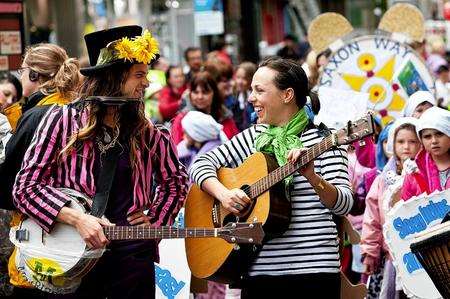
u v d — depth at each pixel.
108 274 6.72
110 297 6.72
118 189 6.69
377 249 8.93
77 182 6.61
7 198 7.45
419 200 7.52
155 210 7.01
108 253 6.70
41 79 8.00
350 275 9.71
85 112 6.63
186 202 7.27
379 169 9.79
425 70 11.80
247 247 6.88
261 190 6.70
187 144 10.71
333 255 6.73
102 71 6.62
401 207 7.52
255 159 6.88
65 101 7.57
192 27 25.94
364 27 39.25
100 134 6.64
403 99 11.84
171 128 11.95
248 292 6.88
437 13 35.62
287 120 6.86
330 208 6.61
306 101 6.95
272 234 6.71
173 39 26.06
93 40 6.71
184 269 8.44
